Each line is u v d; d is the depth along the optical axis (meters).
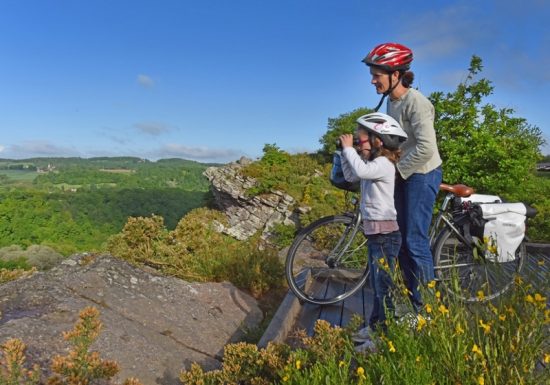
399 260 3.06
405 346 1.94
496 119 9.44
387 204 2.71
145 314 3.79
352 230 3.75
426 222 2.95
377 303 2.86
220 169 25.58
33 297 3.39
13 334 2.75
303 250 3.85
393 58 2.85
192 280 5.58
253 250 6.19
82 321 2.24
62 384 2.12
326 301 3.74
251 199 23.22
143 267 5.05
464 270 3.47
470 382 1.78
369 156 2.75
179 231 6.47
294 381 1.99
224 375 2.39
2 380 2.08
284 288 5.74
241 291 5.24
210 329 4.07
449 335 1.94
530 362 1.77
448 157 9.30
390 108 3.02
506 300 2.07
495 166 9.15
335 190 22.52
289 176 23.84
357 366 2.28
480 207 3.39
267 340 2.93
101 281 3.98
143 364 3.00
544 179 12.66
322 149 28.25
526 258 3.53
